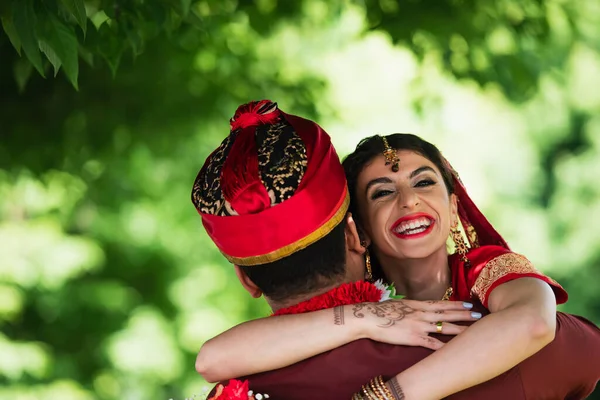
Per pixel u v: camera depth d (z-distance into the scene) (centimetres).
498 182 1772
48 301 1020
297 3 805
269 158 291
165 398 1110
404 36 741
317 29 909
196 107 847
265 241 290
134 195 991
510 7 789
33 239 972
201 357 296
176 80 841
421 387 274
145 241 1066
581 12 959
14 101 785
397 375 277
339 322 288
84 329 1037
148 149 852
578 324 304
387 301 294
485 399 281
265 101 304
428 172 334
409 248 329
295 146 292
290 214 287
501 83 809
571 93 1719
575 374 293
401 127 1021
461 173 1363
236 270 311
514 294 293
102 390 1026
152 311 1062
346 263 302
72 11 340
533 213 1764
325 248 295
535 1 795
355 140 1000
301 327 289
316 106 902
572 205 1797
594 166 1811
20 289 987
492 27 780
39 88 792
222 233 295
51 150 814
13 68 743
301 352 287
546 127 1816
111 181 959
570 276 1753
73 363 1012
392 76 1010
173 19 554
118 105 827
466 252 341
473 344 277
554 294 305
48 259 977
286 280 295
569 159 1833
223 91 854
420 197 330
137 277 1077
